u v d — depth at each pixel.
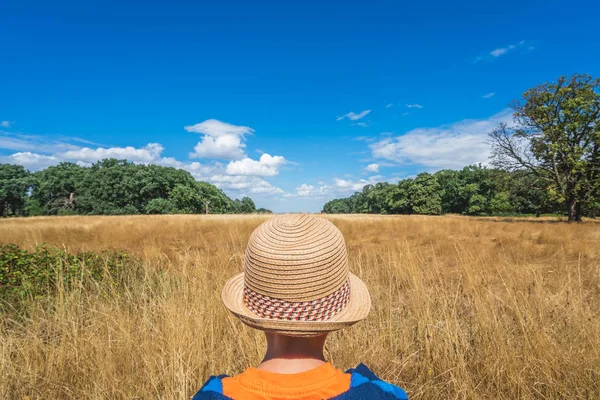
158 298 4.24
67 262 5.43
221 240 11.35
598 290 5.45
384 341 3.63
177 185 79.12
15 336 3.56
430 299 4.29
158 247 10.47
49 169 80.62
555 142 31.50
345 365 3.23
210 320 3.58
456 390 2.79
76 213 73.69
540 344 3.17
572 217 31.95
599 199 30.73
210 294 4.30
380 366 3.18
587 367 2.90
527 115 33.06
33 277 5.21
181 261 6.68
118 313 3.71
